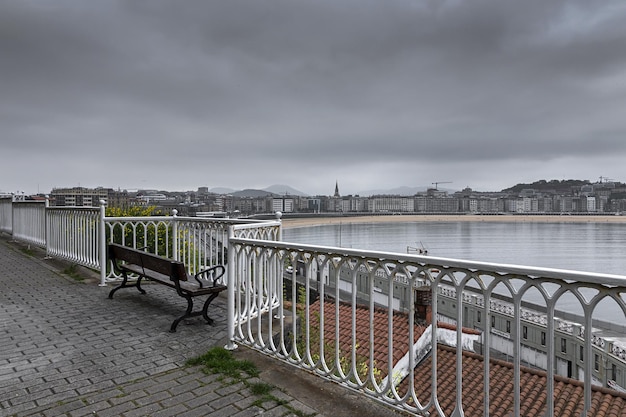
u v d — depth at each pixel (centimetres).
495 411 700
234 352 414
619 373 3766
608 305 6078
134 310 565
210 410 301
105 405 309
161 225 1029
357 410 301
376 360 655
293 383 345
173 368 376
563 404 707
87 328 489
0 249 1154
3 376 358
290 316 523
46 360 394
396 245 10700
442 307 4100
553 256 9488
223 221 656
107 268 762
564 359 3769
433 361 266
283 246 372
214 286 513
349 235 12781
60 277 772
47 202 1018
